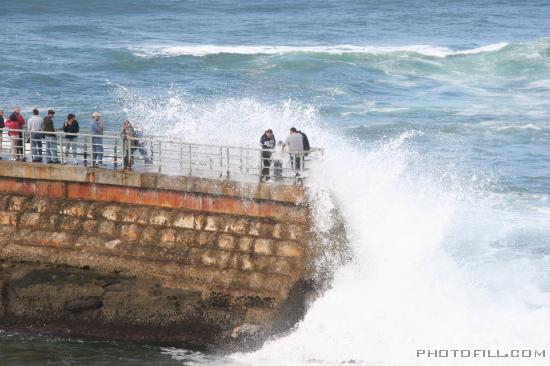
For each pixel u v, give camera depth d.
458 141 137.75
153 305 71.69
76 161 82.88
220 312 71.12
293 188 72.75
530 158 128.75
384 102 170.25
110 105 154.12
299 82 185.88
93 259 75.50
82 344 71.81
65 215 77.81
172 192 75.81
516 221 98.38
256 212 73.81
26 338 72.56
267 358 69.44
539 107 167.25
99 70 192.62
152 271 74.19
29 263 77.06
